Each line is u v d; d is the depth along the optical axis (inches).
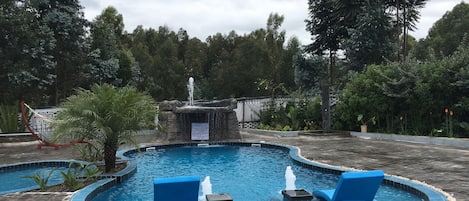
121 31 1566.2
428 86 546.6
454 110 548.7
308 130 724.0
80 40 994.1
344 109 689.0
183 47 1651.1
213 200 267.9
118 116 341.7
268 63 1409.9
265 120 826.2
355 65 956.6
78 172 355.6
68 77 1040.8
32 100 931.3
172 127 647.8
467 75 513.7
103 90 349.4
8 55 816.3
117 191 316.2
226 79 1384.1
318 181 344.5
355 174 235.5
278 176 376.2
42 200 258.1
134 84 1272.1
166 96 1425.9
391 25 943.0
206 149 581.0
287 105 812.6
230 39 1594.5
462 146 498.0
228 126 675.4
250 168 422.6
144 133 749.3
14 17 798.5
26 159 451.5
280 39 1558.8
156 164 454.3
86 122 344.5
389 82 595.2
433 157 419.2
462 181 299.3
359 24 940.6
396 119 626.2
